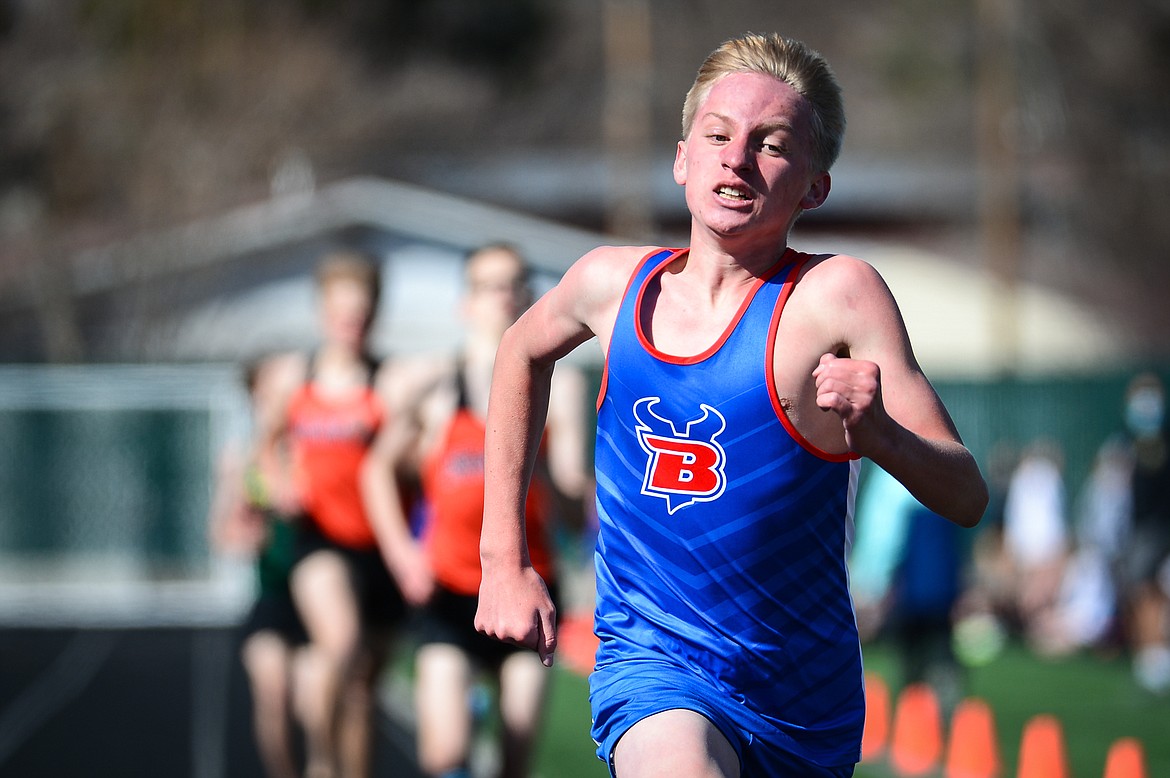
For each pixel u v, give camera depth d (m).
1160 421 44.03
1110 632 49.03
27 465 65.06
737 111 10.66
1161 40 143.12
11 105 106.25
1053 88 140.50
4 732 36.19
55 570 64.75
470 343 21.20
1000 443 72.38
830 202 138.25
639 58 128.00
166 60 106.12
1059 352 118.44
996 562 54.25
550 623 11.45
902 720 31.50
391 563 21.19
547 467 20.48
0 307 94.81
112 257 92.44
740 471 10.77
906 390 10.45
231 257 90.75
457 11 153.88
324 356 24.36
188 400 65.88
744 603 10.97
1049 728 27.22
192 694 42.53
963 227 138.62
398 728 36.06
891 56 153.50
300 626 24.95
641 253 11.45
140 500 65.31
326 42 123.94
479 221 88.19
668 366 10.86
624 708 10.91
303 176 108.06
